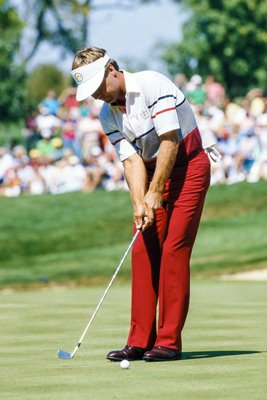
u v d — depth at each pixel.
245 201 40.47
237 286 25.00
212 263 32.19
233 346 13.16
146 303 12.40
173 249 12.20
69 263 33.78
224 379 10.45
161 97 12.05
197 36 88.19
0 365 11.60
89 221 38.75
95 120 45.16
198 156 12.43
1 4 69.56
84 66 11.98
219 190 41.84
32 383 10.32
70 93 50.31
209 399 9.30
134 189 12.35
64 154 45.72
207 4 86.56
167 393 9.65
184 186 12.32
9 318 17.09
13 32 68.94
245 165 44.38
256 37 86.06
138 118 12.12
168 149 12.01
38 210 40.19
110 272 31.50
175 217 12.27
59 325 15.95
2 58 64.50
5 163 45.53
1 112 63.59
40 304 20.19
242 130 44.38
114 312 18.17
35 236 37.28
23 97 63.97
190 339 13.94
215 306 18.91
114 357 12.02
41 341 13.90
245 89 88.38
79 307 19.34
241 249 34.69
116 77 12.09
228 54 86.12
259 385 10.05
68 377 10.70
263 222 38.06
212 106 46.94
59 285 29.11
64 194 41.91
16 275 31.27
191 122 12.38
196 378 10.54
